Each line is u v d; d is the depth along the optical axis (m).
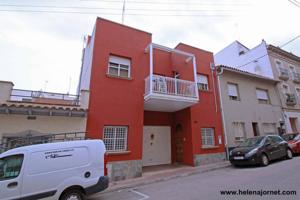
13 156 4.29
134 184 7.04
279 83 16.73
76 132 7.03
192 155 10.27
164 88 9.17
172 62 11.46
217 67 12.91
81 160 4.92
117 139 8.51
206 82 12.34
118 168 7.97
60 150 4.75
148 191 6.05
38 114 6.96
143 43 10.30
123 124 8.60
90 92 8.17
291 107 16.88
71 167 4.72
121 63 9.46
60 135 7.17
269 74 16.36
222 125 11.93
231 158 9.10
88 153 5.11
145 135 11.26
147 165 10.92
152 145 11.38
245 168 8.50
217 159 11.02
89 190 4.77
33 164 4.34
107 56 9.00
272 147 9.29
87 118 7.84
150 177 8.08
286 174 6.49
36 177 4.25
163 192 5.76
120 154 8.19
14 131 6.59
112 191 6.38
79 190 4.72
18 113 6.67
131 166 8.29
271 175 6.57
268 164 8.77
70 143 5.00
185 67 11.69
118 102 8.73
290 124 16.23
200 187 5.90
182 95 9.50
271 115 14.95
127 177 8.05
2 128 6.47
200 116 11.13
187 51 12.02
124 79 9.18
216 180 6.66
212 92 12.16
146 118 11.55
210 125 11.39
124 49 9.57
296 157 10.31
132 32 10.10
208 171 8.73
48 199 4.24
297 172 6.64
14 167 4.20
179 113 11.87
